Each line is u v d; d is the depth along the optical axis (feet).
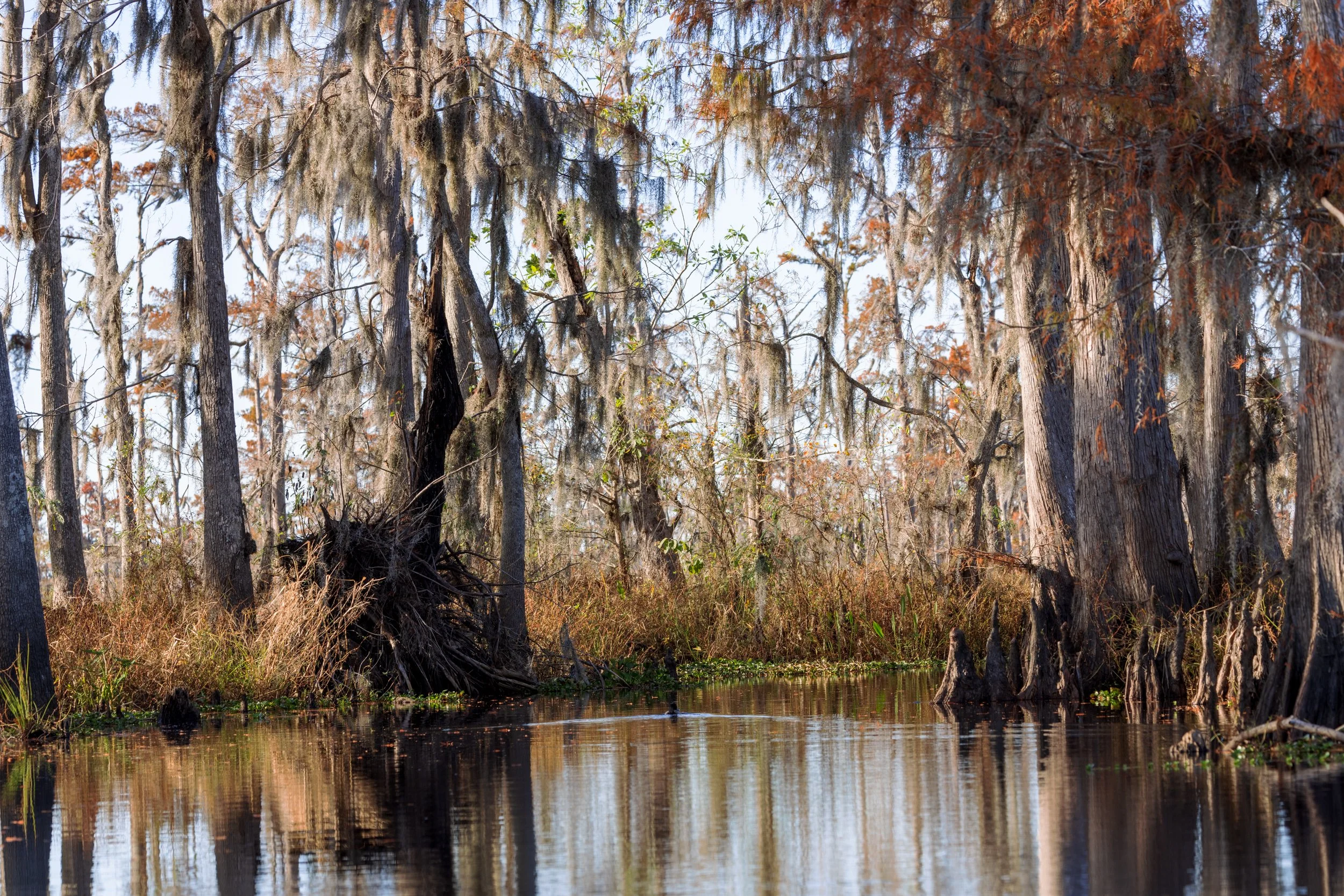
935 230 41.39
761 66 59.41
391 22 71.72
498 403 63.21
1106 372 53.47
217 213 67.36
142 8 63.62
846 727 42.27
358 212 65.62
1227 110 36.01
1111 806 26.71
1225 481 49.06
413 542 60.29
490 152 62.64
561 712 50.01
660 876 22.03
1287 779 29.27
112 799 31.58
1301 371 35.81
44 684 46.57
